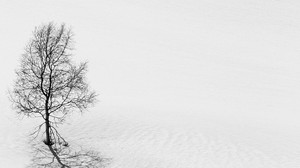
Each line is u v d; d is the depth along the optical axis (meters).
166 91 110.31
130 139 39.12
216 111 71.75
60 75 32.59
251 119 61.47
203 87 119.31
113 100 71.06
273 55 166.25
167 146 39.22
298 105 104.25
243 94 113.31
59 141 34.69
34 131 35.91
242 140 44.72
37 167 30.50
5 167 29.66
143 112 49.53
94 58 146.12
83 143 36.16
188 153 38.59
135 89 109.25
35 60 32.16
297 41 188.62
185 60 154.88
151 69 139.12
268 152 42.19
